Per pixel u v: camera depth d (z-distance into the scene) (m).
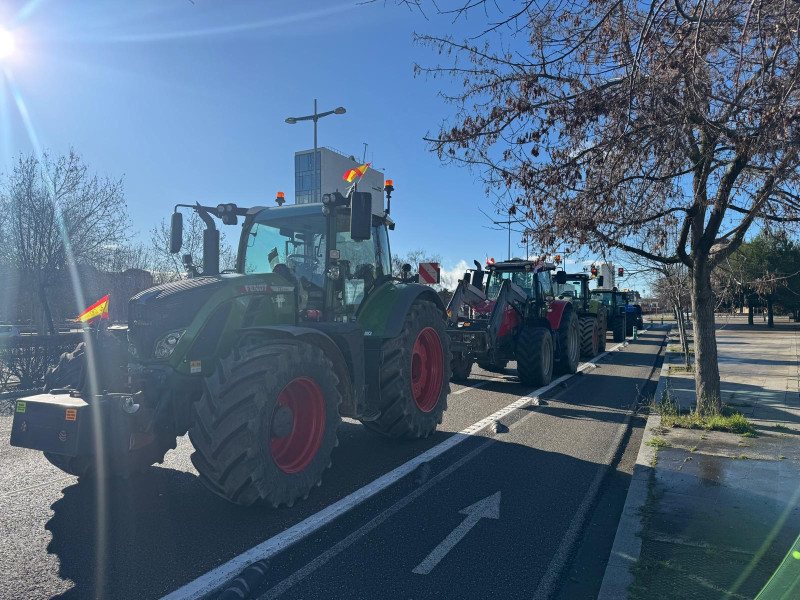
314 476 4.45
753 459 5.47
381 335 5.82
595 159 4.47
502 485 4.93
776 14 3.49
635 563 3.38
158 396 3.97
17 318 18.83
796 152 3.77
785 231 6.25
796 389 9.62
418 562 3.48
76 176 13.70
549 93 4.43
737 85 3.52
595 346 16.52
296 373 4.32
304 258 5.68
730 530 3.85
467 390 10.03
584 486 4.91
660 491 4.61
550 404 8.76
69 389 4.11
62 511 4.19
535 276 11.63
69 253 13.38
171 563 3.38
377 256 6.48
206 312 4.31
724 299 7.68
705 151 4.97
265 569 3.27
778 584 2.11
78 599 2.96
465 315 10.60
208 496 4.54
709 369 7.12
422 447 6.14
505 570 3.39
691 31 3.85
